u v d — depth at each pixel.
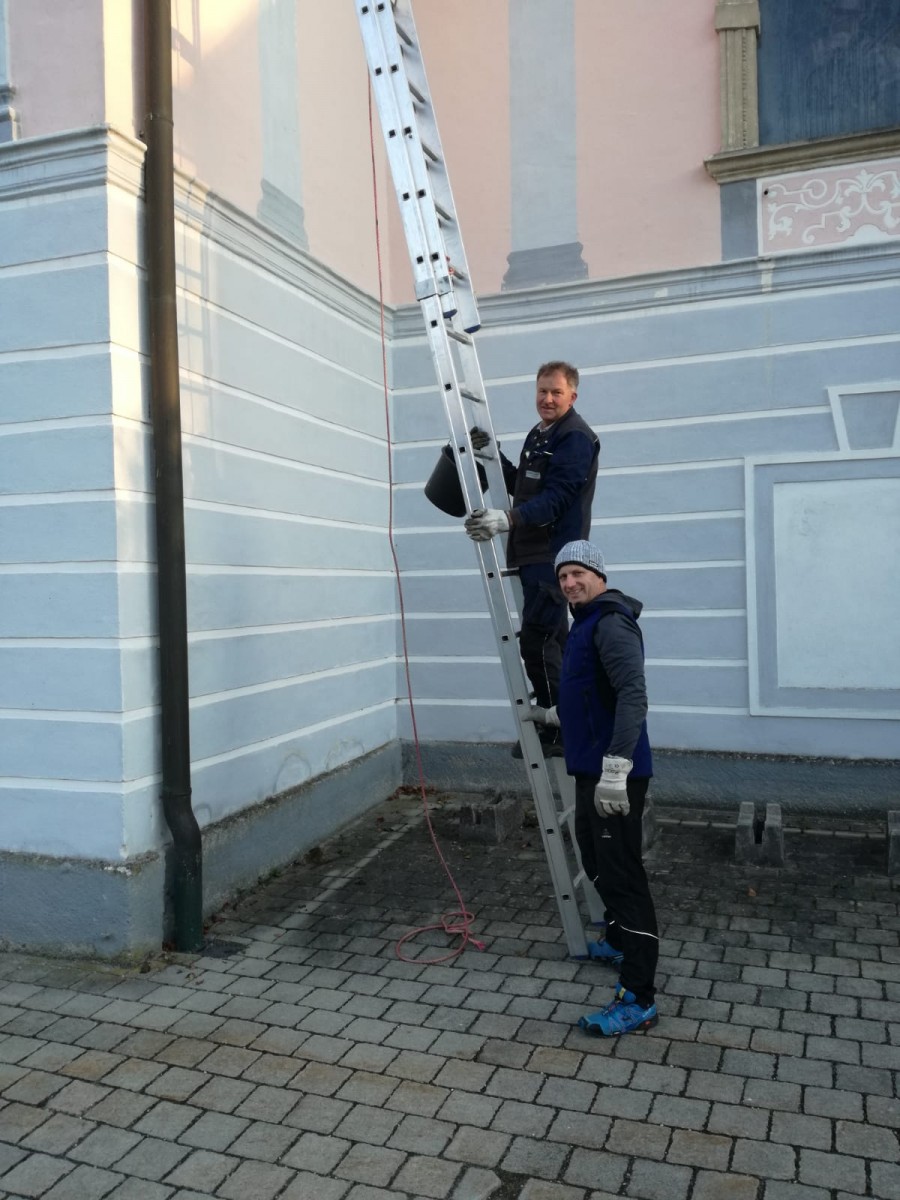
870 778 6.02
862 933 4.45
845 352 6.01
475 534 4.02
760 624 6.21
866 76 6.05
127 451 4.29
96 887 4.25
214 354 4.99
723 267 6.19
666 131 6.36
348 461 6.45
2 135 4.32
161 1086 3.31
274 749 5.50
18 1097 3.26
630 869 3.61
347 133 6.60
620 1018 3.58
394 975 4.14
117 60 4.25
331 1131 3.04
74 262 4.24
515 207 6.69
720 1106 3.12
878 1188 2.71
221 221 5.04
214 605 4.95
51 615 4.31
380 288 6.79
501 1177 2.80
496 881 5.26
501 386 6.72
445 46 6.84
